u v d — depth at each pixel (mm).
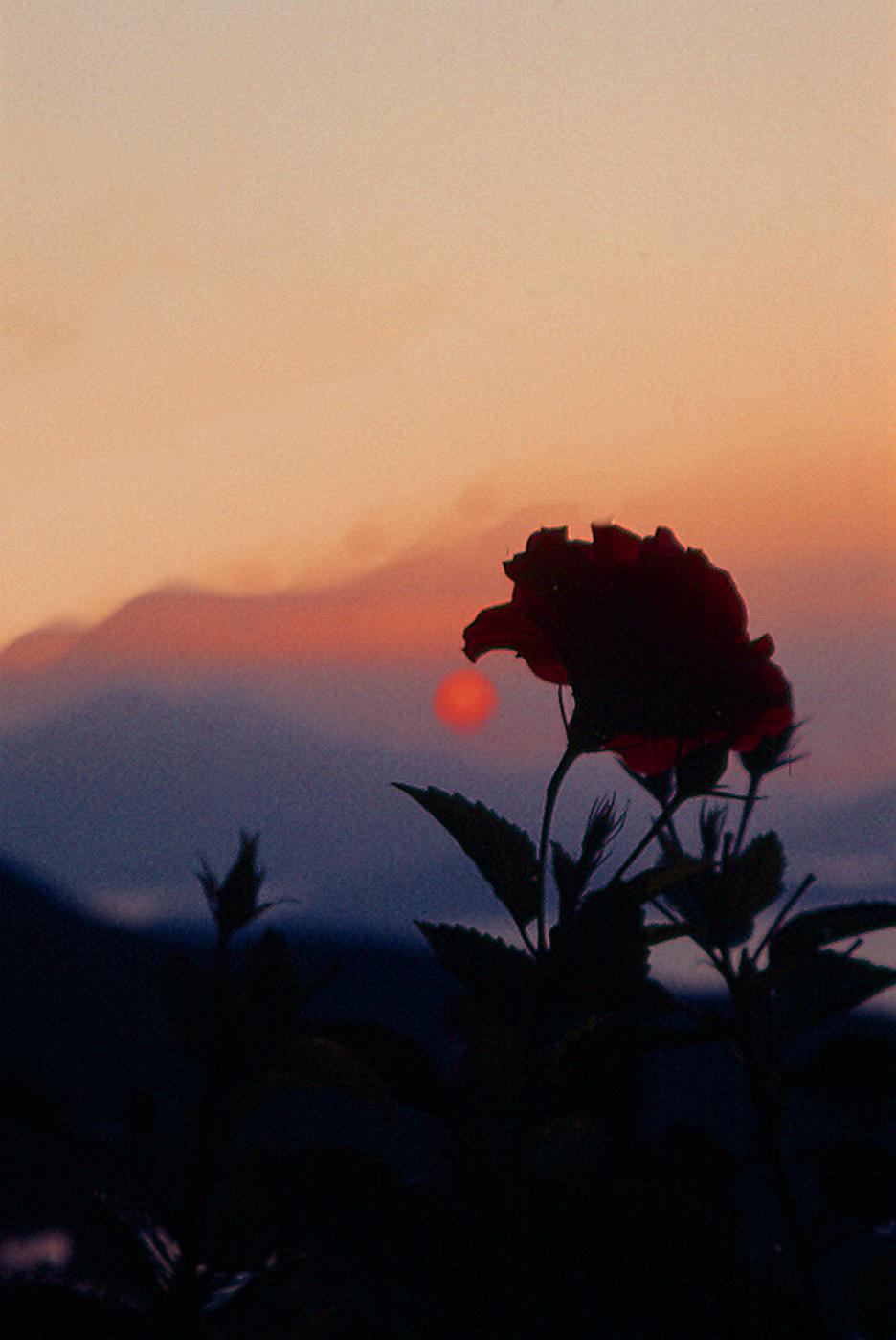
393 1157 1712
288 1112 1914
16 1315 1618
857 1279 1658
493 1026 1688
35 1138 1660
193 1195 1643
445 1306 1610
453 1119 1675
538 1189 1641
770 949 1725
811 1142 1768
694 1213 1632
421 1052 1686
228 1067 1648
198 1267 1653
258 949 1659
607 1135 1673
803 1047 1811
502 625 1720
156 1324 1626
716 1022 1710
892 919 1723
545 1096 1673
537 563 1680
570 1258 1622
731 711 1673
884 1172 1691
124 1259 1641
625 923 1647
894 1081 1708
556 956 1654
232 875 1651
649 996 1719
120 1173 1663
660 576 1670
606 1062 1673
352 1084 1656
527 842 1684
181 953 1680
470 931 1688
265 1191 1632
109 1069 3539
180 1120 1813
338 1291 1611
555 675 1721
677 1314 1615
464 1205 1637
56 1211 1647
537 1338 1605
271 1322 1643
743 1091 1878
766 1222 1737
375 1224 1623
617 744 1705
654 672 1670
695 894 1732
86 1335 1619
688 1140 1724
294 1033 1664
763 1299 1626
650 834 1677
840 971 1752
